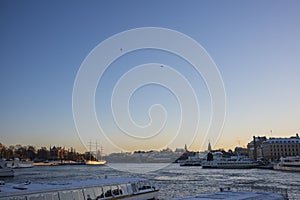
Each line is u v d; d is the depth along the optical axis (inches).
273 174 6717.5
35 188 1647.4
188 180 5012.3
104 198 1972.2
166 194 3221.0
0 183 1813.5
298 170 7529.5
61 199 1696.6
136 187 2324.1
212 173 7293.3
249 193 1902.1
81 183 1973.4
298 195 3056.1
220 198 1700.3
